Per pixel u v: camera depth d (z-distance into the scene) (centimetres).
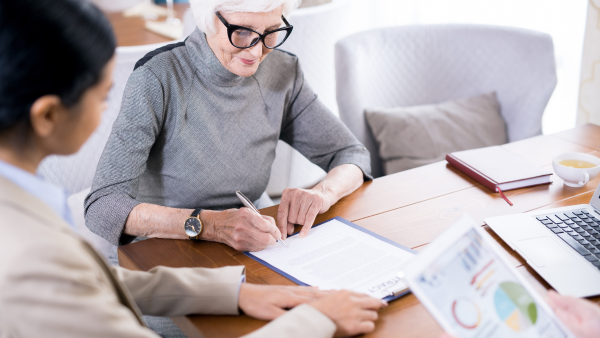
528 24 267
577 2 249
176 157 125
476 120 195
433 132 191
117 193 111
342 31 231
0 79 51
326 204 112
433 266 64
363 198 120
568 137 147
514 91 196
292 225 108
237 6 105
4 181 55
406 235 102
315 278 88
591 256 90
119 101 167
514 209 110
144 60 118
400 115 191
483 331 62
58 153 61
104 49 57
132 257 99
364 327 74
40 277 51
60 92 54
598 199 106
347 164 131
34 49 51
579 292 81
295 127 146
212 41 115
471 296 64
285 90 137
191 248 101
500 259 68
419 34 201
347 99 184
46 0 52
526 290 67
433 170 133
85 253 59
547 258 90
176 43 125
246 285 84
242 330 78
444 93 209
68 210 67
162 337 114
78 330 54
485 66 201
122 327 57
